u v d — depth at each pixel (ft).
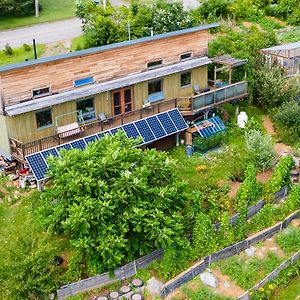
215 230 72.02
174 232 64.59
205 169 86.99
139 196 64.95
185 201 70.85
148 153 70.59
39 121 84.58
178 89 100.01
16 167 85.35
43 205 71.46
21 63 80.74
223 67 104.88
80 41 125.70
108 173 65.46
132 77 93.45
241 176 85.15
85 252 64.18
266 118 106.42
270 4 158.51
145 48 93.97
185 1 158.10
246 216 75.31
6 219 75.51
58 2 170.09
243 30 138.41
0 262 66.08
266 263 68.90
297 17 152.15
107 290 64.28
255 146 87.66
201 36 101.09
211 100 98.37
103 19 121.70
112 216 63.21
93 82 89.45
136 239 65.21
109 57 89.92
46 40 133.28
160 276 66.13
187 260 67.67
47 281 61.52
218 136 94.84
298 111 98.58
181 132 96.12
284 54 110.63
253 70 107.65
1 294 59.62
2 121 83.56
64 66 85.10
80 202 62.64
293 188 79.25
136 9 130.52
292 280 68.80
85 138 85.97
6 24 147.54
